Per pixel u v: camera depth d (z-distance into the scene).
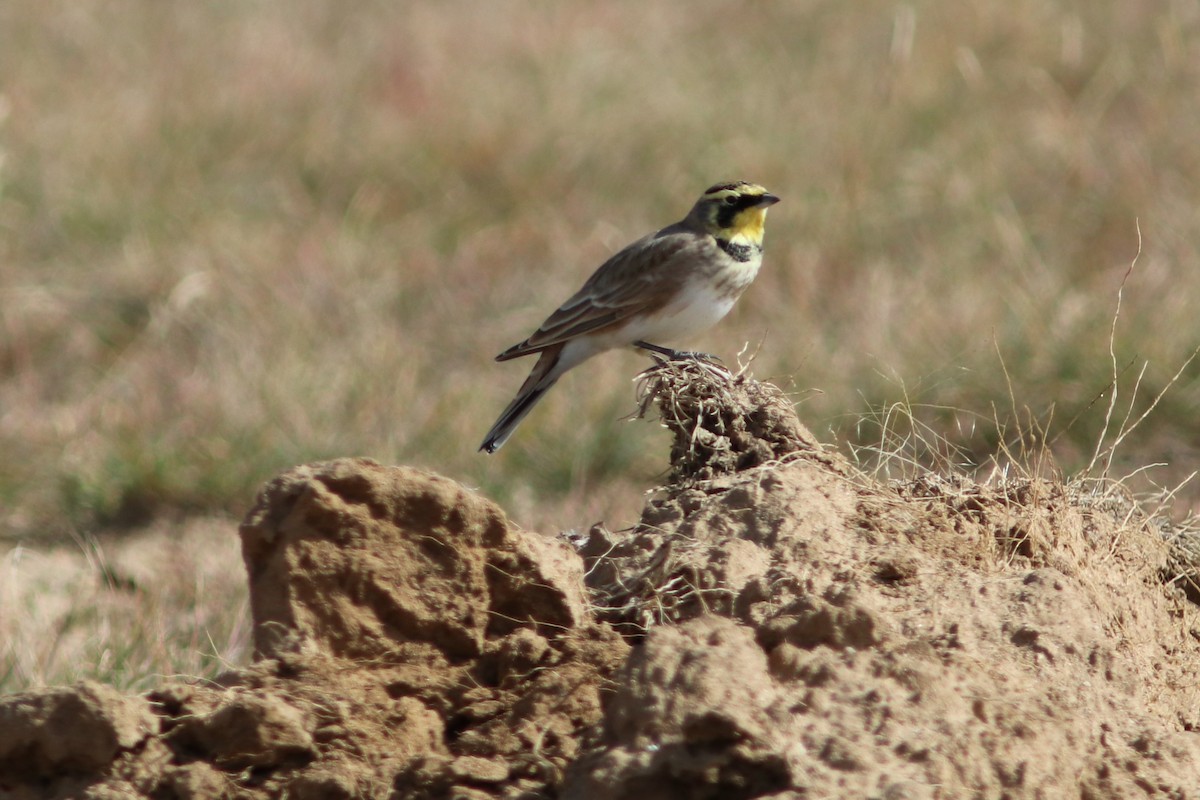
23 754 5.72
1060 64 22.02
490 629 6.36
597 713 5.81
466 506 6.38
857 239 17.83
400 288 17.83
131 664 9.56
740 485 7.21
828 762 5.19
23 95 21.73
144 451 14.18
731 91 22.25
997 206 18.17
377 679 6.09
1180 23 22.55
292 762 5.73
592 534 7.29
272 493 6.39
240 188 19.94
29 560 12.62
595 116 21.41
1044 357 14.01
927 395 13.74
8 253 17.83
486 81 22.73
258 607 6.32
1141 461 12.86
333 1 27.84
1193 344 13.88
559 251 18.50
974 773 5.27
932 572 6.66
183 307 16.81
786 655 5.65
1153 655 6.95
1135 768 5.61
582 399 14.96
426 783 5.54
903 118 20.78
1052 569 6.77
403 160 20.55
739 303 16.59
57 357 16.53
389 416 14.57
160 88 22.41
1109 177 18.44
